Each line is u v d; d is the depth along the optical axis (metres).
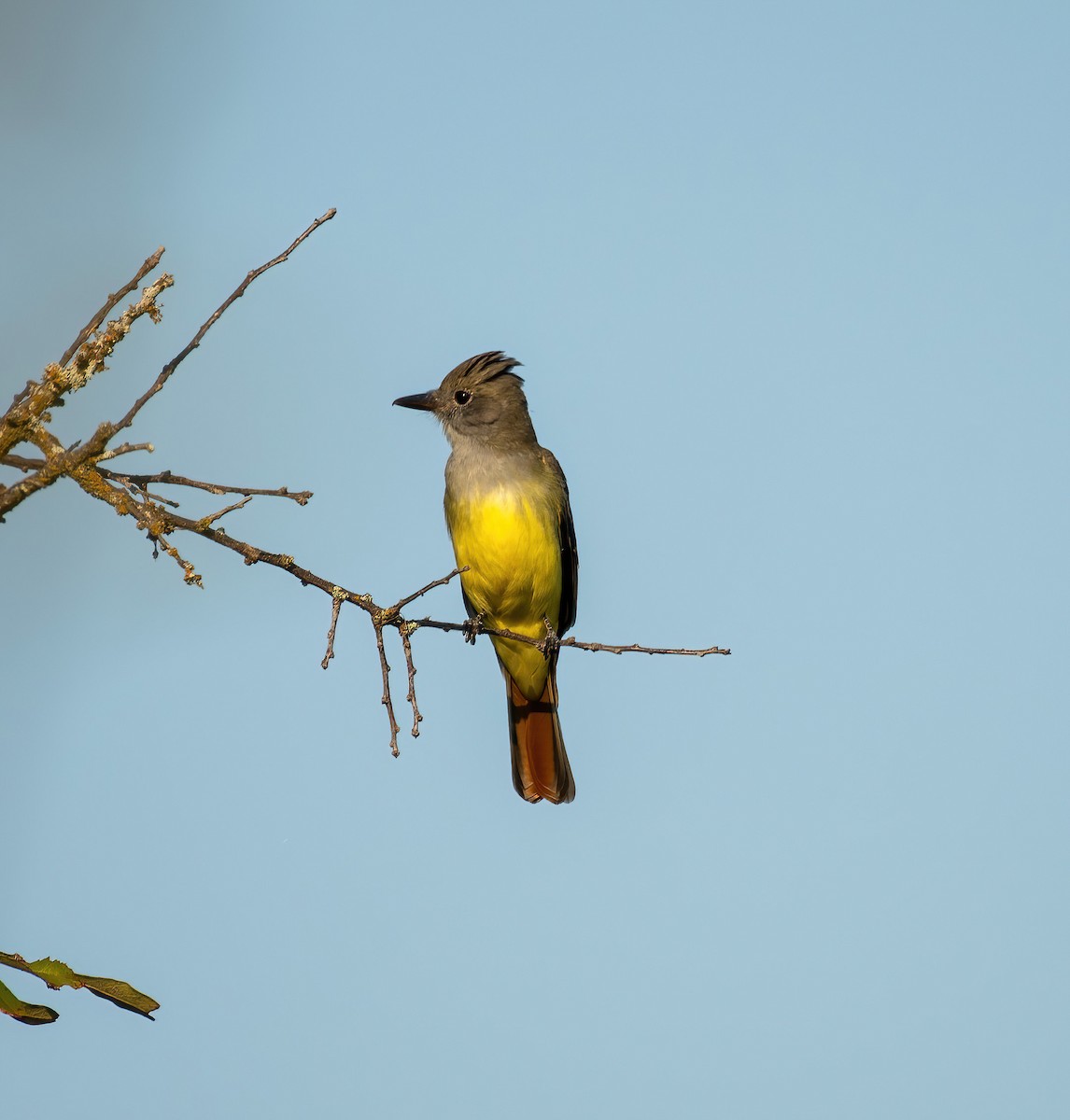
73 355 6.42
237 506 7.11
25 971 5.73
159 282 6.50
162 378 6.60
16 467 6.71
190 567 6.95
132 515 6.93
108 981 5.80
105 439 6.42
